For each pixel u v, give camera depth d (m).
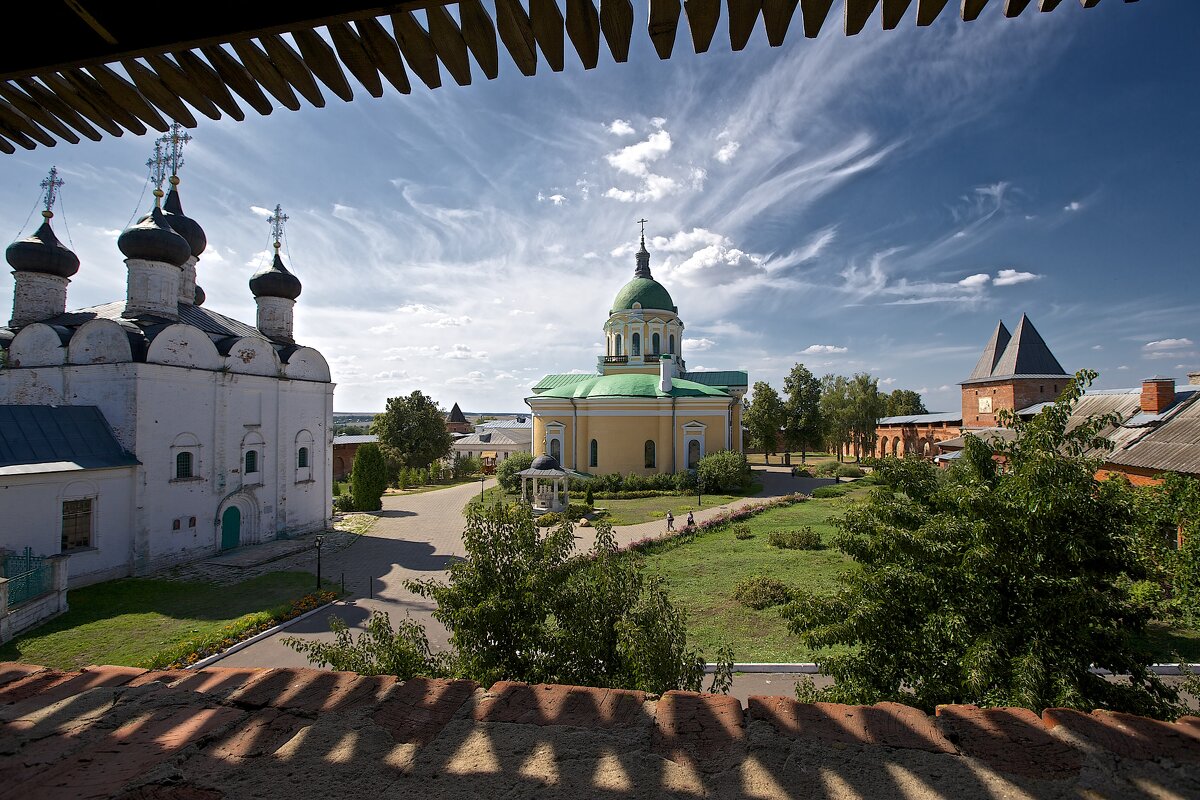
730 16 2.18
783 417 56.81
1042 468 6.32
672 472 43.66
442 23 2.27
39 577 16.22
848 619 7.05
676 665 6.97
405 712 2.80
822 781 2.30
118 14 2.30
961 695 6.33
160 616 16.70
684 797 2.22
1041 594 6.30
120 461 19.88
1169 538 14.38
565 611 7.60
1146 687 6.20
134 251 22.58
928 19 2.12
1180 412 17.70
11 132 3.17
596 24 2.26
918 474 8.27
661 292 55.62
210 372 23.02
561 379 55.66
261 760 2.44
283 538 26.80
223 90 2.78
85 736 2.58
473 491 50.81
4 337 24.59
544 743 2.57
